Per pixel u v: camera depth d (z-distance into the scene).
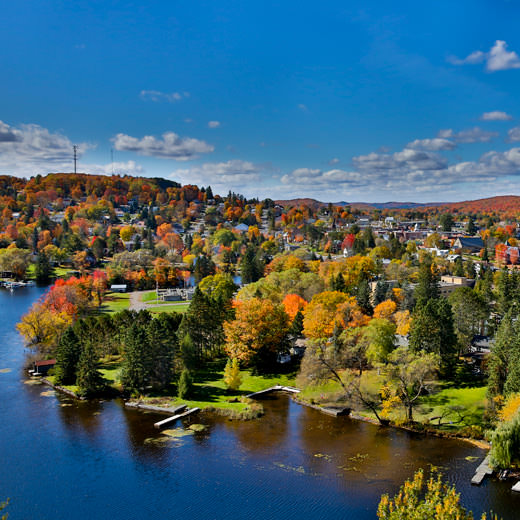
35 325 141.12
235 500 64.69
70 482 70.06
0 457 77.31
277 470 72.56
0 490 68.19
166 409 96.38
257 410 95.88
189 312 128.50
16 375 118.75
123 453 78.69
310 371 104.62
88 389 104.31
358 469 72.25
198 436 85.12
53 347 136.75
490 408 85.81
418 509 40.91
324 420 92.06
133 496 66.25
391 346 109.31
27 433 86.06
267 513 61.62
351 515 60.59
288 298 158.88
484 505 61.28
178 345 119.94
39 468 73.94
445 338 105.44
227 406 98.38
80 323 135.38
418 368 88.56
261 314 123.31
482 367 106.56
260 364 124.06
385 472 71.19
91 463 75.44
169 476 71.38
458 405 92.50
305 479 69.81
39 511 63.31
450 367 106.88
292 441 82.75
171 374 111.00
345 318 139.62
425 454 76.62
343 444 81.12
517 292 146.25
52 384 112.06
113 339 132.50
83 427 88.75
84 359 105.25
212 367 126.06
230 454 78.06
